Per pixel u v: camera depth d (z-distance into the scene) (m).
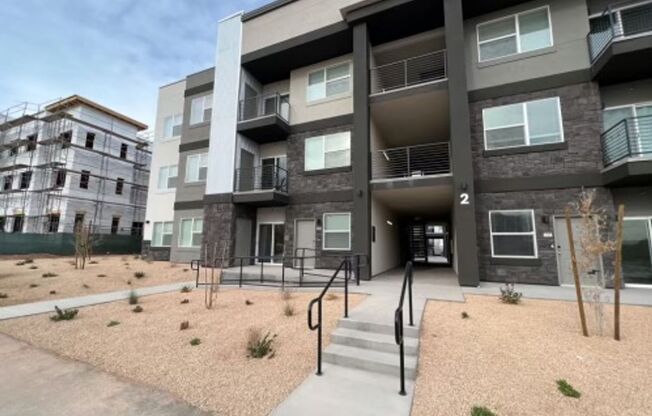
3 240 17.42
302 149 12.77
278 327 5.16
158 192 17.23
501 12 9.88
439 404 2.96
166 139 17.47
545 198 8.59
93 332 5.20
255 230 14.03
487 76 9.69
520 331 4.68
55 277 10.30
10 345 4.73
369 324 4.64
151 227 17.11
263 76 14.68
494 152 9.21
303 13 12.53
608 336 4.47
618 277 4.45
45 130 24.25
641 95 8.41
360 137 10.40
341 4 11.77
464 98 9.01
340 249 11.34
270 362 3.98
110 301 7.35
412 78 12.50
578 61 8.73
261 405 3.02
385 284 8.81
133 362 4.05
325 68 13.13
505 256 8.83
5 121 25.34
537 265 8.49
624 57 7.63
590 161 8.26
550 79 8.95
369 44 11.35
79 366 3.98
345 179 11.60
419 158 14.75
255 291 8.35
